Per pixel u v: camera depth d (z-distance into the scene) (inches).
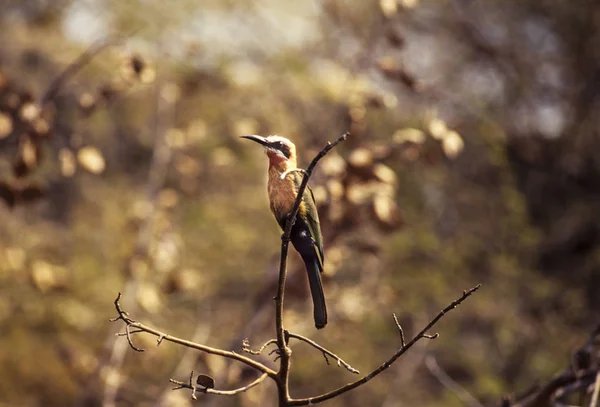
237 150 664.4
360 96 374.6
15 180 322.7
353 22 471.8
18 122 329.4
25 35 808.3
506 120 872.3
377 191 337.1
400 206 715.4
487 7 904.3
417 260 708.0
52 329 649.6
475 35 877.8
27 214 701.3
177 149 462.6
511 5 896.9
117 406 454.3
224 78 608.7
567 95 892.6
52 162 645.3
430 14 879.7
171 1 694.5
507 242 759.1
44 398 640.4
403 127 627.5
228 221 692.7
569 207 864.9
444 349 677.9
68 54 782.5
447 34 885.2
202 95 586.6
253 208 706.2
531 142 877.8
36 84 749.9
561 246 834.8
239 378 366.9
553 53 903.1
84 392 408.8
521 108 887.7
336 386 655.1
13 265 386.3
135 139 753.0
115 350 402.9
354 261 497.7
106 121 727.1
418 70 847.1
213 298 649.0
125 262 414.3
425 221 728.3
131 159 759.7
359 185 337.7
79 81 735.1
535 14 904.3
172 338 162.7
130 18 698.2
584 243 831.1
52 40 812.6
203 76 470.9
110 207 722.8
